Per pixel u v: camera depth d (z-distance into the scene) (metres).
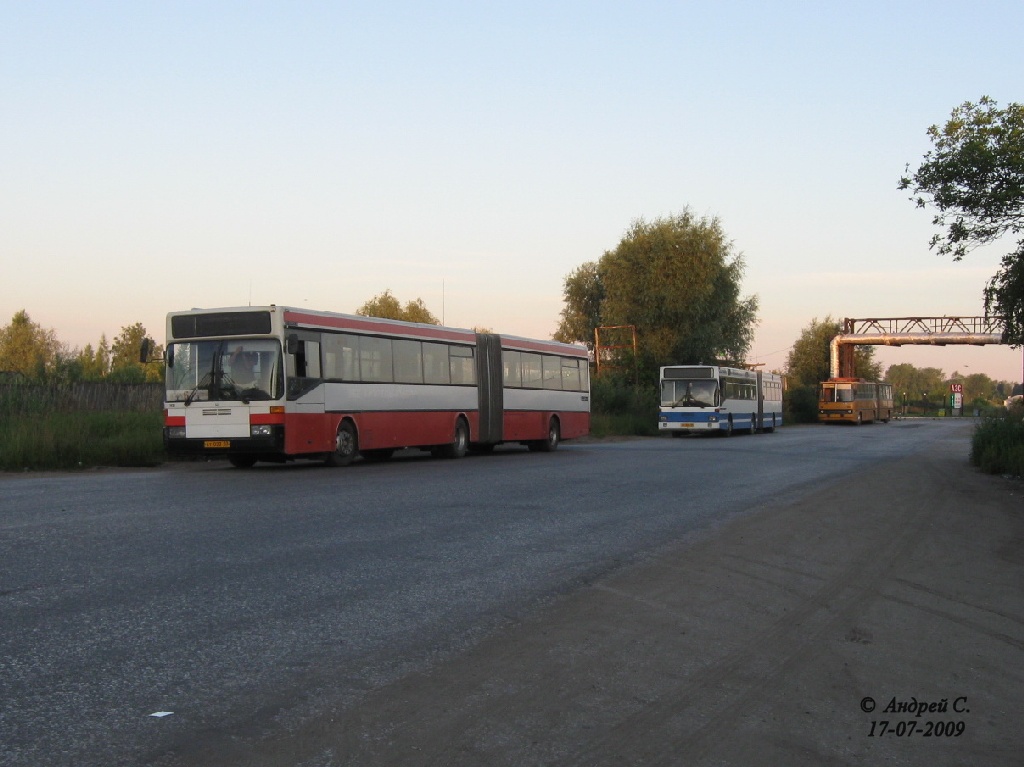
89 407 29.45
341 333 23.58
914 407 138.75
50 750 4.70
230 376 21.53
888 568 10.25
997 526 13.69
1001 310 20.30
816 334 102.44
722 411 48.03
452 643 6.87
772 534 12.66
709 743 4.98
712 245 63.78
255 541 11.06
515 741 4.93
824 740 5.09
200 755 4.68
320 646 6.70
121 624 7.14
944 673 6.38
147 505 14.43
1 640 6.64
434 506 14.95
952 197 18.28
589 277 89.25
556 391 33.56
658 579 9.47
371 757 4.68
